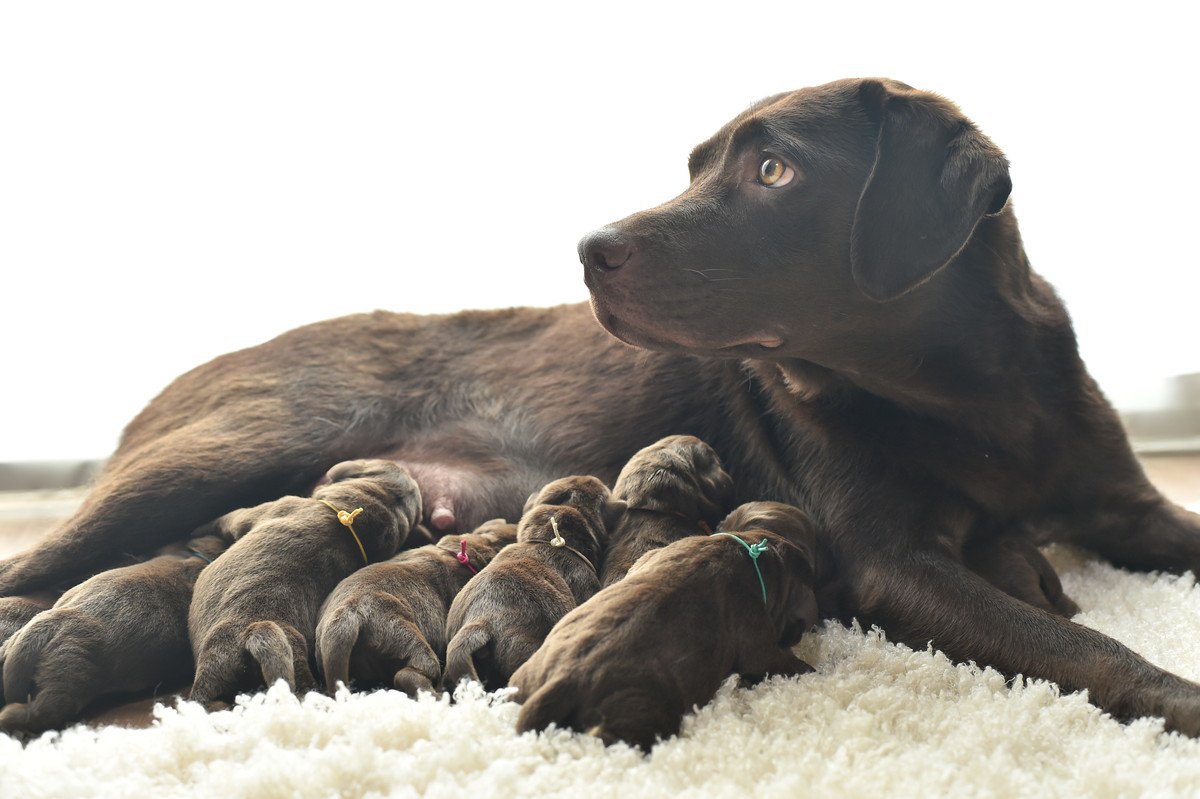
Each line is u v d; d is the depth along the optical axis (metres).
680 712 0.91
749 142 1.07
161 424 1.30
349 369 1.32
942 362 1.10
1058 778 0.86
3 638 1.05
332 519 1.08
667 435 1.25
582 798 0.83
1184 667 1.01
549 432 1.28
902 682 0.98
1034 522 1.18
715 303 1.06
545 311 1.37
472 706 0.90
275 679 0.96
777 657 0.99
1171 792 0.83
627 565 1.07
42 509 1.60
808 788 0.84
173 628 1.03
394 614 0.99
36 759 0.88
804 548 1.07
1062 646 1.00
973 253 1.10
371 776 0.85
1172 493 1.53
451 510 1.25
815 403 1.16
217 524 1.17
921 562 1.09
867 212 1.04
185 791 0.85
